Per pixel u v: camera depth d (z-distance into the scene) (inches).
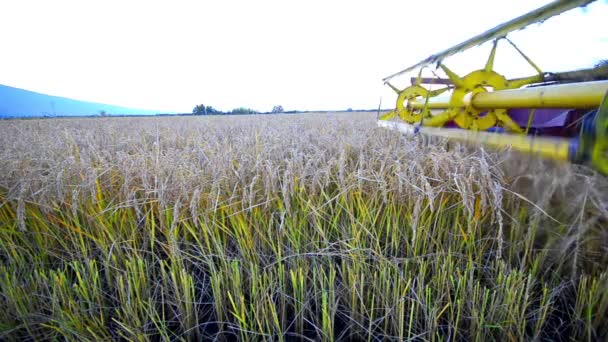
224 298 64.8
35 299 63.7
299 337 62.0
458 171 72.9
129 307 56.9
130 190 80.8
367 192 79.8
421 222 71.0
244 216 74.0
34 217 78.3
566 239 64.2
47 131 330.6
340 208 79.7
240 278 66.5
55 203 76.4
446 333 59.6
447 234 74.8
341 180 76.8
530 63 108.4
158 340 62.6
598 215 59.2
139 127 376.5
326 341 57.5
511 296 55.5
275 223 78.8
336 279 70.5
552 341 56.6
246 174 88.7
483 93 93.7
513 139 71.5
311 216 77.9
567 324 59.3
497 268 63.1
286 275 69.2
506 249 72.9
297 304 65.1
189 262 78.0
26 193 78.2
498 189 58.6
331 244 69.8
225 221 80.9
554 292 58.7
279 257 66.0
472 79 107.7
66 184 82.4
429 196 59.8
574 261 60.9
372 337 60.7
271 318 61.2
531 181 66.7
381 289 62.4
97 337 53.0
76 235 78.4
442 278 61.1
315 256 71.9
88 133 252.7
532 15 82.0
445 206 76.2
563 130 86.5
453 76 106.5
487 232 75.4
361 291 60.0
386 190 70.8
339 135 163.8
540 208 61.3
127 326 56.2
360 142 123.3
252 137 167.6
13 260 70.9
